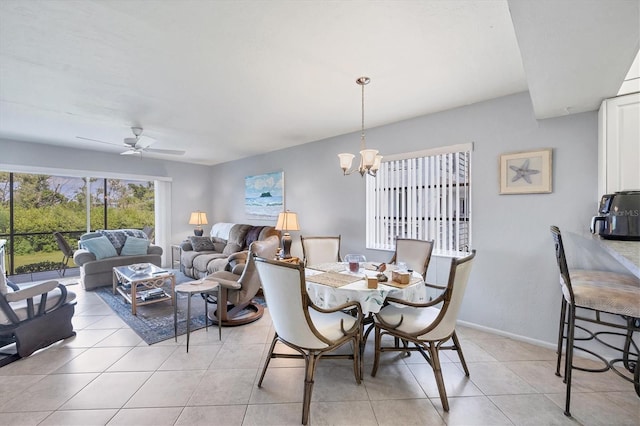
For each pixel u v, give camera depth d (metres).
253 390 1.87
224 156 5.51
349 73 2.15
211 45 1.78
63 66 2.03
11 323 2.21
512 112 2.52
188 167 6.22
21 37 1.68
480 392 1.84
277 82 2.30
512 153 2.51
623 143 1.87
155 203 5.88
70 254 4.43
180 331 2.79
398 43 1.76
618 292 1.59
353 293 1.92
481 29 1.62
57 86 2.36
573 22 1.17
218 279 2.89
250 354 2.35
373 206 3.63
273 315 1.78
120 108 2.88
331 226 4.05
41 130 3.69
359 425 1.57
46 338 2.41
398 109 2.90
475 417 1.63
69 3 1.39
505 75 2.18
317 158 4.22
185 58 1.93
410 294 2.05
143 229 5.50
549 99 1.97
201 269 4.48
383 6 1.43
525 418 1.62
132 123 3.39
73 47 1.79
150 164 5.66
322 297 2.02
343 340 1.80
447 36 1.69
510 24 1.57
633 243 1.63
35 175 5.14
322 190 4.16
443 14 1.50
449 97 2.59
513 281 2.54
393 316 1.97
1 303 2.14
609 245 1.57
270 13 1.48
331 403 1.74
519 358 2.24
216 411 1.67
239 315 3.13
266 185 5.09
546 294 2.38
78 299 3.73
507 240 2.56
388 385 1.93
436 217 3.07
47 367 2.13
